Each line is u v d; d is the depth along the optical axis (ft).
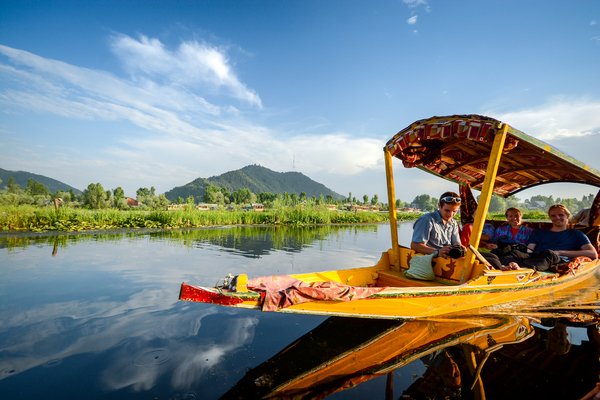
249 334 12.45
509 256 18.03
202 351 10.93
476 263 14.28
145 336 12.05
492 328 12.84
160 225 59.26
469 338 11.87
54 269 22.24
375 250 37.29
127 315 14.15
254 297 10.59
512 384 8.97
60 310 14.55
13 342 11.35
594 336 12.34
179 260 26.43
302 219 85.30
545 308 15.47
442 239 17.29
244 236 48.08
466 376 9.39
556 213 20.21
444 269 15.40
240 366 9.93
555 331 12.75
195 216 65.77
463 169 22.82
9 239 37.63
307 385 8.87
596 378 9.35
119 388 8.66
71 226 49.29
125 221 57.31
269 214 79.97
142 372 9.52
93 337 11.86
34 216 47.96
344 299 11.28
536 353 10.81
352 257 31.14
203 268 23.45
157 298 16.60
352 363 10.11
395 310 12.34
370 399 8.22
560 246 19.83
